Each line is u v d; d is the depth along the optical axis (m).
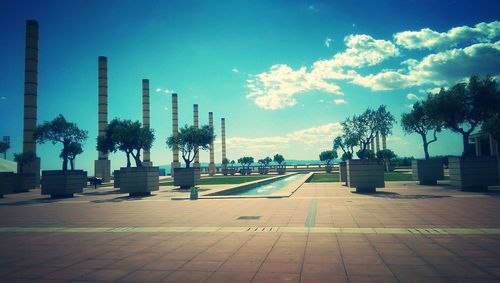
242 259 6.55
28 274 6.05
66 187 24.48
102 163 57.09
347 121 39.34
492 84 21.17
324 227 9.54
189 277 5.60
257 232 9.15
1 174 25.69
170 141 40.75
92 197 23.91
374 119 38.38
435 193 18.25
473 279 5.12
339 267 5.86
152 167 24.39
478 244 7.24
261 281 5.27
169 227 10.43
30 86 52.72
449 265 5.84
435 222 9.86
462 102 21.59
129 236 9.27
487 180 18.98
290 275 5.51
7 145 72.69
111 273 5.98
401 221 10.17
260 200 17.39
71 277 5.82
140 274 5.86
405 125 31.78
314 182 32.06
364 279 5.22
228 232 9.30
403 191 20.03
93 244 8.41
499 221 9.80
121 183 23.58
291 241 7.94
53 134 42.41
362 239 7.96
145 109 72.88
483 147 39.25
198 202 17.59
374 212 12.11
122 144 35.91
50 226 11.51
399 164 71.56
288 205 14.84
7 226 11.71
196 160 88.38
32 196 27.00
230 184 34.38
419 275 5.36
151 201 19.22
